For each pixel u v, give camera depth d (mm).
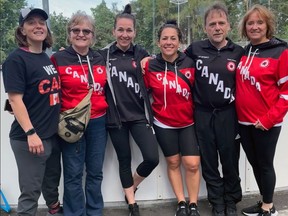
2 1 9617
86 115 2676
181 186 3248
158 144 3244
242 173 3592
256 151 2965
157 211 3334
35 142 2322
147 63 3010
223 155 3053
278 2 15430
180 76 2945
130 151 3152
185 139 3094
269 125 2740
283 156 3666
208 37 2996
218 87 2912
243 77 2846
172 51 2922
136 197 3465
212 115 2994
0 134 3213
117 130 3002
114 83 2926
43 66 2412
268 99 2770
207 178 3160
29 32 2355
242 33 2926
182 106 2992
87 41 2738
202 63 2939
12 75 2277
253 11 2801
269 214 3080
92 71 2797
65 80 2699
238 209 3338
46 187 2959
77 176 2898
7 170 3279
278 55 2703
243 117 2906
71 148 2818
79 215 2969
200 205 3432
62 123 2617
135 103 2980
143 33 20547
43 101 2420
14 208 3289
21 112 2295
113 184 3389
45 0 3344
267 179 2973
